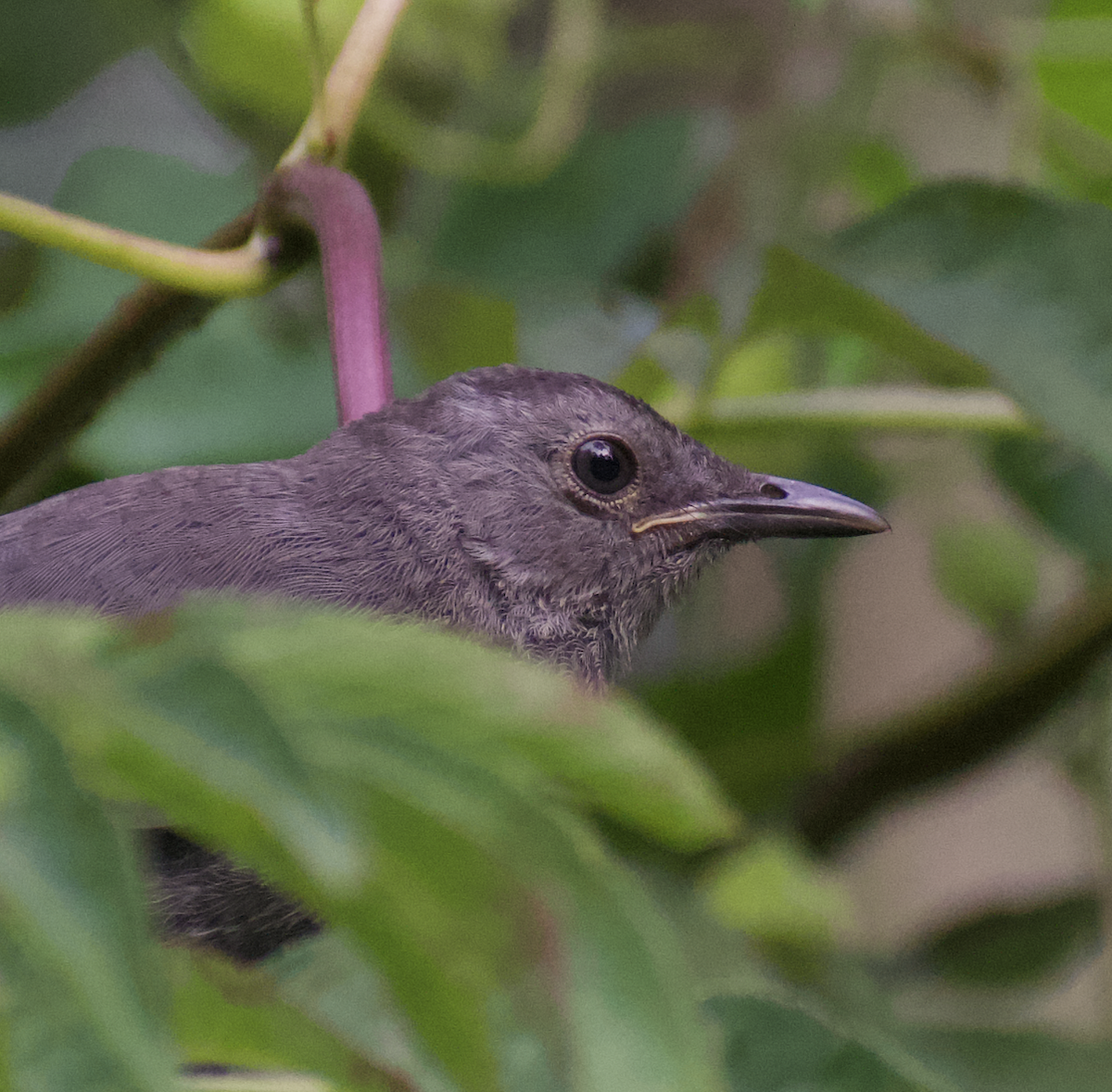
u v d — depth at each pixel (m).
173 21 1.88
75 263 1.87
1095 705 1.88
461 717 1.15
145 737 1.09
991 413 1.85
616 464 1.85
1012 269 1.83
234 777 1.07
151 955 1.06
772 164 1.88
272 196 1.81
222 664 1.10
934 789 1.88
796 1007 1.78
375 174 1.89
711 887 1.86
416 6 1.89
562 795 1.19
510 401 1.84
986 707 1.88
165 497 1.83
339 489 1.83
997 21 1.88
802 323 1.85
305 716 1.14
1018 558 1.89
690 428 1.85
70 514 1.82
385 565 1.83
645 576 1.85
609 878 1.16
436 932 1.21
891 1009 1.85
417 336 1.88
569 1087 1.14
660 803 1.17
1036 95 1.88
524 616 1.84
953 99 1.90
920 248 1.83
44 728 1.09
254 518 1.83
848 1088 1.78
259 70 1.88
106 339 1.82
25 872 1.07
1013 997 1.88
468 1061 1.25
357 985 1.81
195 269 1.81
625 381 1.86
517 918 1.17
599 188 1.88
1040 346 1.83
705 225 1.89
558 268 1.88
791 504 1.85
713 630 1.91
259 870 1.35
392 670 1.14
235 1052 1.50
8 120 1.90
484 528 1.84
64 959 1.05
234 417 1.87
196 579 1.82
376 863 1.18
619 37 1.89
